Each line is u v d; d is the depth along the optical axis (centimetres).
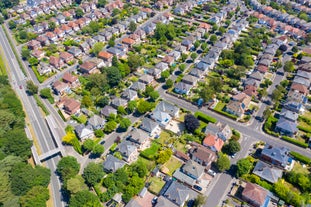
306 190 10912
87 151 13138
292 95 15462
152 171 11850
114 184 11150
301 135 13588
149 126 13825
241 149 12975
